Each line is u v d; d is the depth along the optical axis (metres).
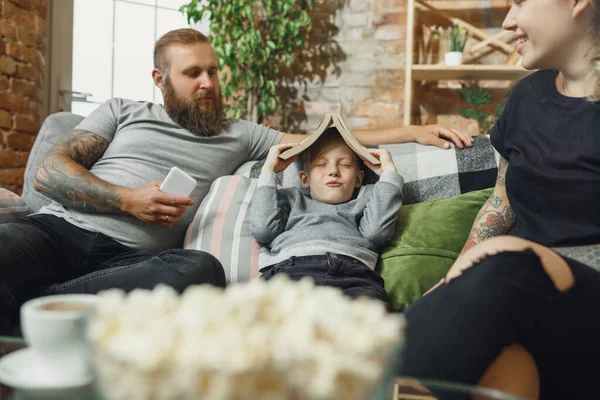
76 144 1.94
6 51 3.09
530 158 1.26
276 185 1.85
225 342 0.38
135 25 3.77
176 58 2.04
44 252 1.72
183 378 0.37
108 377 0.40
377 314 0.45
